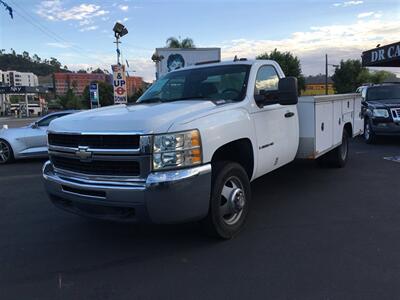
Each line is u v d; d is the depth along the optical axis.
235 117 4.81
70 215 5.96
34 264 4.29
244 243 4.67
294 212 5.79
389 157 10.14
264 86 5.79
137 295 3.60
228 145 4.92
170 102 5.16
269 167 5.66
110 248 4.66
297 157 6.54
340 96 7.74
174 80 6.01
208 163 4.31
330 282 3.72
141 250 4.57
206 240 4.77
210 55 33.31
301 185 7.34
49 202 6.79
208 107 4.70
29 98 121.69
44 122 11.70
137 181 4.06
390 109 12.35
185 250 4.52
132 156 4.04
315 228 5.13
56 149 4.66
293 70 56.84
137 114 4.35
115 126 4.16
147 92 6.16
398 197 6.46
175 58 32.88
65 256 4.48
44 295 3.65
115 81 15.95
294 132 6.24
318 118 6.53
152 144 4.00
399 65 25.02
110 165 4.20
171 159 4.04
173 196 4.00
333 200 6.36
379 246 4.52
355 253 4.35
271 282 3.75
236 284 3.73
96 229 5.30
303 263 4.13
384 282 3.70
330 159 8.52
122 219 4.18
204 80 5.72
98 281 3.88
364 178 7.79
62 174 4.68
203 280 3.83
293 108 6.20
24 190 7.80
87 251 4.60
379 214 5.63
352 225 5.21
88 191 4.27
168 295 3.58
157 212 3.99
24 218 5.89
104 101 54.09
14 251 4.65
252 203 6.26
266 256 4.32
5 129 11.62
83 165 4.39
